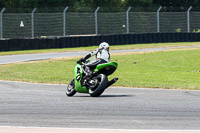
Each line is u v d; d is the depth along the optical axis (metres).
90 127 22.02
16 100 32.62
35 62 74.12
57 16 117.75
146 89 41.38
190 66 66.75
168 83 46.78
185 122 23.50
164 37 124.50
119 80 49.50
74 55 88.44
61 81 49.78
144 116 25.33
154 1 199.25
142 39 121.50
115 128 21.78
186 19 129.88
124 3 187.88
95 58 37.22
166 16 129.50
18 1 159.25
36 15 117.06
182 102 31.31
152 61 73.44
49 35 117.94
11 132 19.61
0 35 111.06
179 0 196.62
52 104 30.23
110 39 115.44
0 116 25.38
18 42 101.56
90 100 32.31
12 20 115.00
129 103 30.56
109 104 30.02
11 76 54.88
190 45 113.44
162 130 20.31
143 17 127.25
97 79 34.66
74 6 169.12
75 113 26.36
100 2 176.38
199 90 40.47
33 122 23.44
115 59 77.31
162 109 27.94
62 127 22.03
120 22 124.81
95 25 122.25
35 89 41.34
